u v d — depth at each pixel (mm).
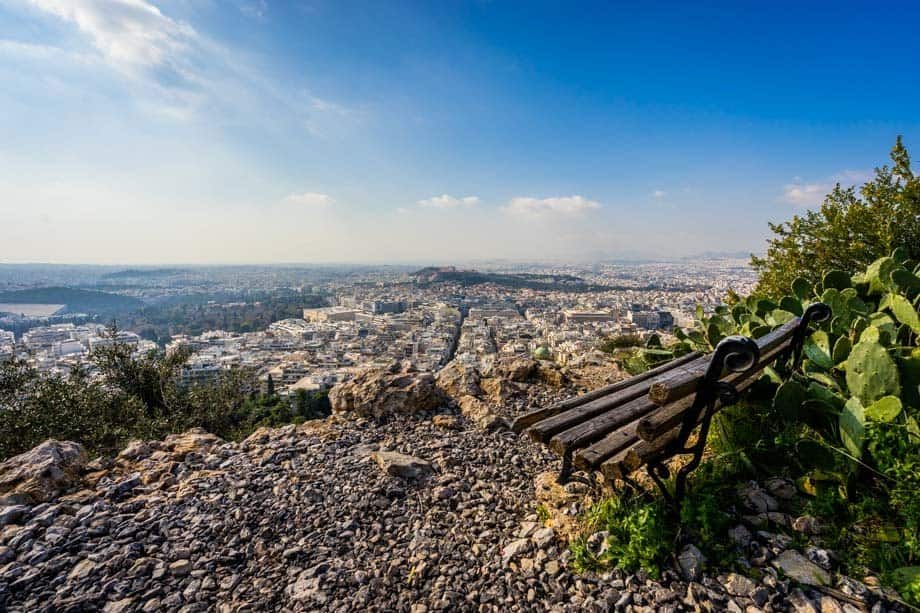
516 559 2830
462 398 6395
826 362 3627
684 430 2484
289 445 4887
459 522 3410
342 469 4297
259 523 3426
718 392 2363
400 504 3721
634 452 2344
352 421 5691
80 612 2545
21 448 8492
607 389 3420
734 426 3252
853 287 4867
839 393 3330
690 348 5719
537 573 2662
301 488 3916
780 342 3449
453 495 3832
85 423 9352
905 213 7148
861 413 2559
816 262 8203
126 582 2777
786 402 3096
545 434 2576
